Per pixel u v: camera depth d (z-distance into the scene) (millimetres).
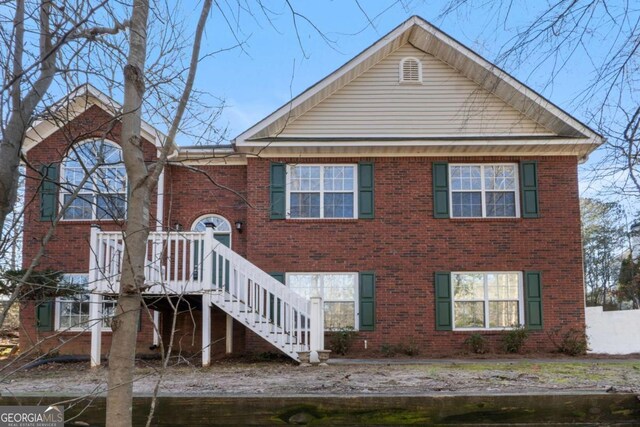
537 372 10297
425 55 16328
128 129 3199
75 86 3994
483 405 5777
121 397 2982
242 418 5715
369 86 16219
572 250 15461
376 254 15445
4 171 3205
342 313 15367
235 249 15750
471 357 14320
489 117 15820
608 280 31031
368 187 15664
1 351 14289
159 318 14719
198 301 13422
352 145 15422
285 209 15547
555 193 15648
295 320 14766
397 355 14656
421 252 15461
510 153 15766
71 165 14172
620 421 5824
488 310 15359
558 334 15164
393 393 6016
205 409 5723
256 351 14781
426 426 5723
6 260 4328
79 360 13305
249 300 13484
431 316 15234
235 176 16062
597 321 15359
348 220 15531
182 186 15922
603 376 9461
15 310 10812
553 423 5785
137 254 3119
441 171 15734
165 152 3266
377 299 15289
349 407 5723
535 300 15289
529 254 15461
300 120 16047
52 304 14742
